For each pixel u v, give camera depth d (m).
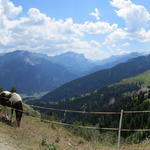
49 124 21.67
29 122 19.47
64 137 18.05
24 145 11.56
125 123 76.75
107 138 21.27
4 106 16.72
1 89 23.84
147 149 16.38
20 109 15.55
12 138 11.96
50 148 12.69
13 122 16.12
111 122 107.81
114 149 16.52
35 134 15.36
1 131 12.47
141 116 74.44
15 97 15.77
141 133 23.83
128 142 21.91
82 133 21.41
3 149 9.59
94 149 16.06
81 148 15.84
